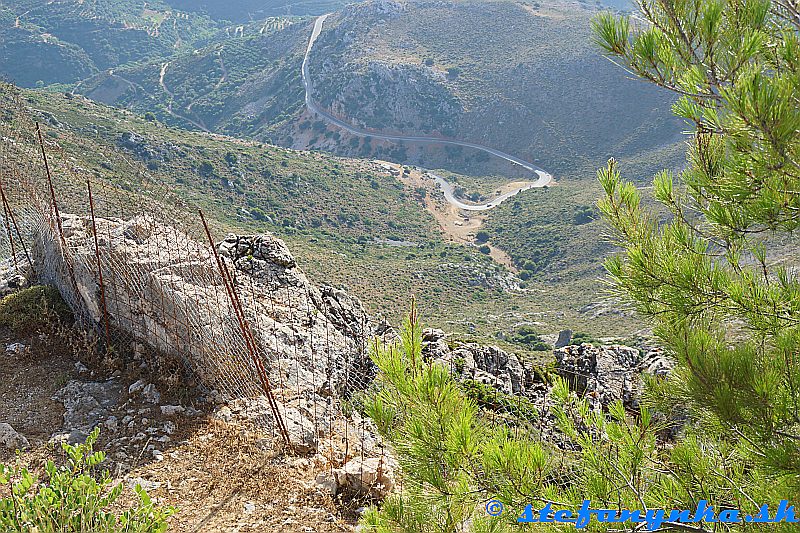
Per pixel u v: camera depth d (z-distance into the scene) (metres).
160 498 7.27
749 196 3.77
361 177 103.75
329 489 7.67
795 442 3.94
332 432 8.91
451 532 4.77
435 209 104.50
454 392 4.71
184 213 13.31
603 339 41.44
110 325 10.00
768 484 4.31
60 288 10.80
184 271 10.08
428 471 4.62
